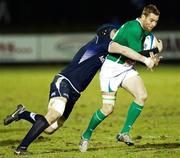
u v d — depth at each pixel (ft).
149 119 123.95
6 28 304.71
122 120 124.47
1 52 301.43
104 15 315.17
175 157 77.20
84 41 301.84
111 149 85.35
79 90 80.38
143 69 278.67
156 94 176.96
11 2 313.12
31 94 181.47
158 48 80.89
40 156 79.20
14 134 105.50
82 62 80.18
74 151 84.17
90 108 146.82
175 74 248.32
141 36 80.53
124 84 82.43
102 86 81.92
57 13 319.68
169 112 136.05
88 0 315.17
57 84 79.56
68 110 81.92
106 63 81.76
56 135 102.17
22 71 276.21
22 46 300.81
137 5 313.12
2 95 179.52
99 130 108.47
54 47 301.22
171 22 299.79
